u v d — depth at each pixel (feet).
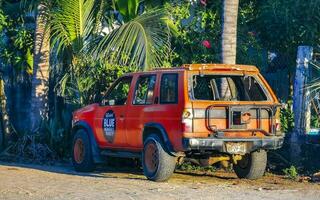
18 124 59.57
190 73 36.99
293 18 48.93
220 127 36.40
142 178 40.78
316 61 45.19
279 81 52.31
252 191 34.63
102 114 43.01
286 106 49.03
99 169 46.80
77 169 45.03
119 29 47.80
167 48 48.01
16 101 59.77
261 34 52.06
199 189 35.14
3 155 53.98
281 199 32.14
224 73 37.96
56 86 54.03
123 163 46.91
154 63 46.91
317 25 48.21
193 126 35.94
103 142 43.01
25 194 33.94
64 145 52.75
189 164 45.34
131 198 32.14
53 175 42.52
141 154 40.11
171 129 36.86
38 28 53.88
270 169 44.16
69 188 35.78
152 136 38.29
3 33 57.41
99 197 32.55
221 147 36.35
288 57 51.06
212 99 39.50
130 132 40.24
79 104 51.52
